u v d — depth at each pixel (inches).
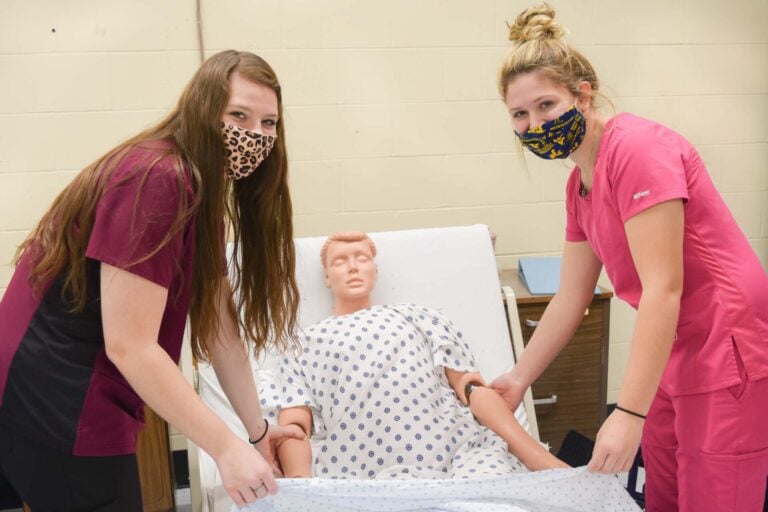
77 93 104.3
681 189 56.4
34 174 105.2
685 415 63.8
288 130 110.6
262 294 64.0
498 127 115.8
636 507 60.7
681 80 119.2
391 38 110.7
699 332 62.0
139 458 92.7
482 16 112.4
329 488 56.4
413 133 114.0
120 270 47.4
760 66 121.0
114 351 48.4
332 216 114.1
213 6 105.3
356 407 75.2
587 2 114.3
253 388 67.1
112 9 103.1
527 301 101.2
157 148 49.6
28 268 52.4
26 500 54.3
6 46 101.4
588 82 62.2
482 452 70.6
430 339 82.6
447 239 98.2
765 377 60.5
